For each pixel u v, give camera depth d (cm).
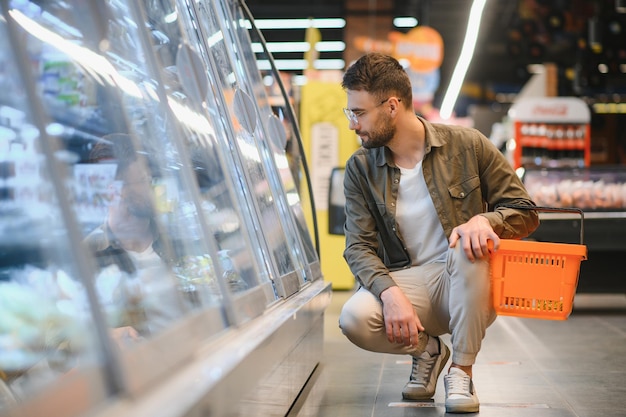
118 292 156
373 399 305
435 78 1583
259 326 223
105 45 174
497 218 276
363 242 300
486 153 292
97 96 163
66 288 131
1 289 130
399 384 339
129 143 175
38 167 131
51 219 130
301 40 2073
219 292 205
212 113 262
